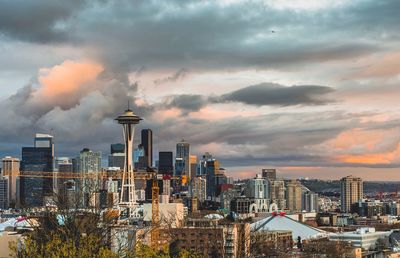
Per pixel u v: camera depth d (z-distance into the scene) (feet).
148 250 514.68
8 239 547.90
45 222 565.94
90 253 432.25
